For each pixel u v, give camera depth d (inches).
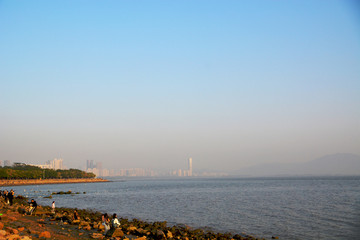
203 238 1604.3
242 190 6574.8
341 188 6737.2
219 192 5925.2
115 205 3454.7
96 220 1993.1
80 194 5457.7
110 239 1251.2
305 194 4938.5
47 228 1379.2
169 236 1560.0
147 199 4323.3
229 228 1967.3
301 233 1764.3
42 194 5172.2
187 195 5142.7
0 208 1893.5
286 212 2669.8
